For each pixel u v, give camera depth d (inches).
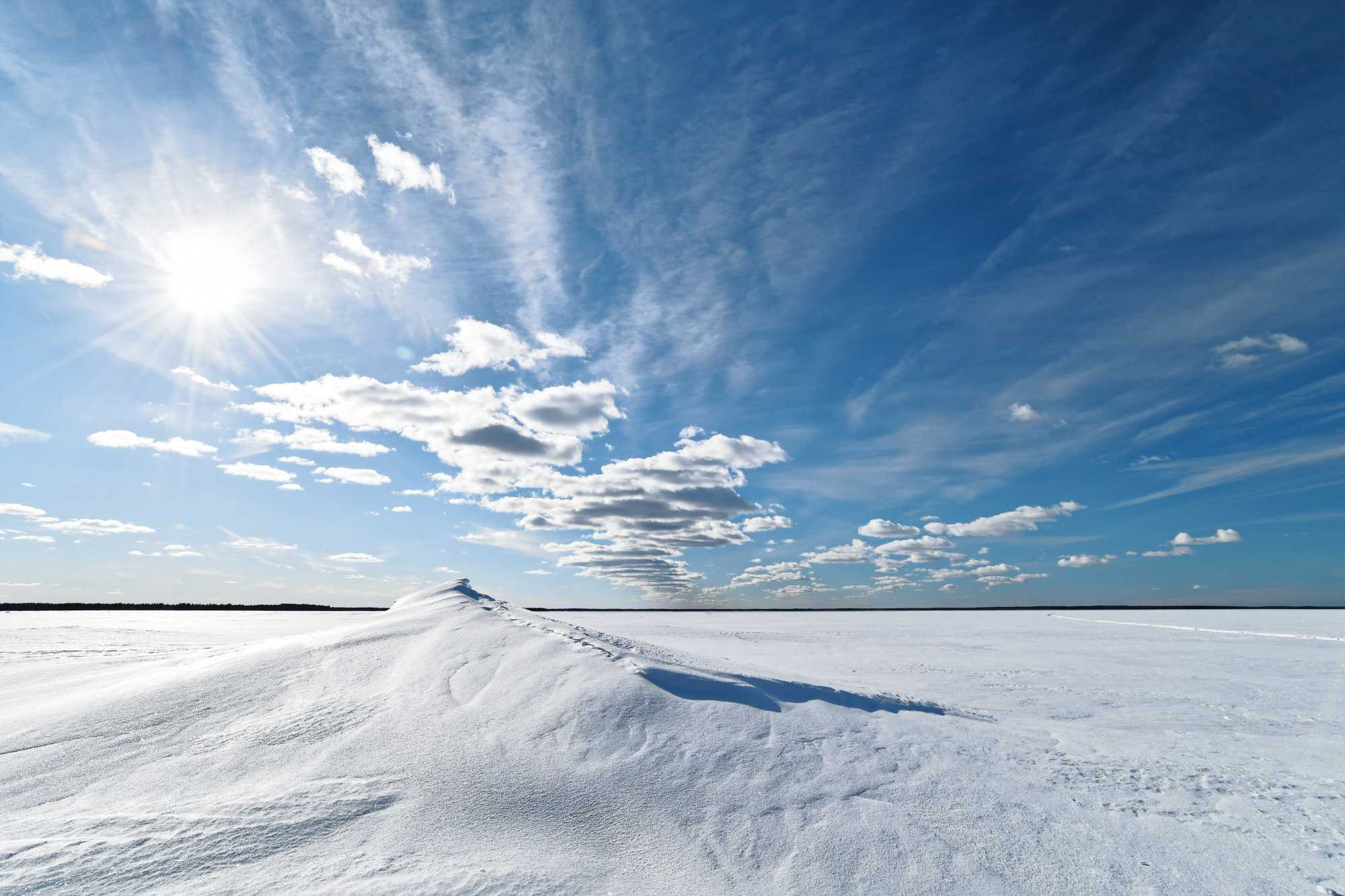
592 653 348.8
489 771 231.0
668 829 201.5
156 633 959.0
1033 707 440.8
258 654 368.8
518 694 296.8
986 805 223.5
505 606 527.2
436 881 166.6
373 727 267.0
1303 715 419.8
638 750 247.9
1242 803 237.8
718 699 299.3
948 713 355.3
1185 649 898.1
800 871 181.3
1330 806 235.1
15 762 239.6
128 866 171.0
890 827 205.2
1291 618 1696.6
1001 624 1713.8
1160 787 251.0
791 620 2069.4
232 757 242.7
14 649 647.1
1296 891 176.7
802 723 285.9
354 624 459.5
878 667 671.8
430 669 333.1
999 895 171.6
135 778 227.1
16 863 171.8
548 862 180.5
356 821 198.7
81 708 291.3
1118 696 491.8
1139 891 175.6
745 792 223.3
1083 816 219.3
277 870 170.6
